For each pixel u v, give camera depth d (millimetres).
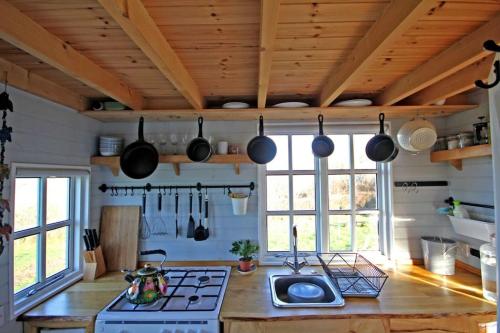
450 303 1572
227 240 2244
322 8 965
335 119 2232
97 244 2074
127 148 1927
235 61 1378
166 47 1165
